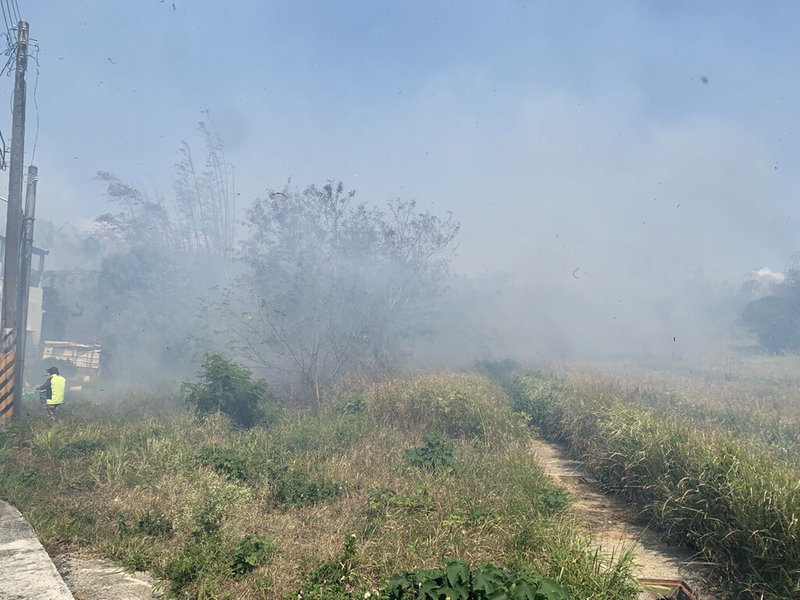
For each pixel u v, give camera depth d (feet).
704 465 23.48
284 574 18.70
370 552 20.03
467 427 41.14
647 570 21.12
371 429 39.96
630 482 28.66
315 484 26.86
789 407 49.29
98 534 22.02
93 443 34.09
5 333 45.03
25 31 47.26
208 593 17.51
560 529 21.66
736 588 18.90
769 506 19.40
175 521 22.45
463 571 15.49
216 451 31.58
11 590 17.60
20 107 47.11
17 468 29.71
